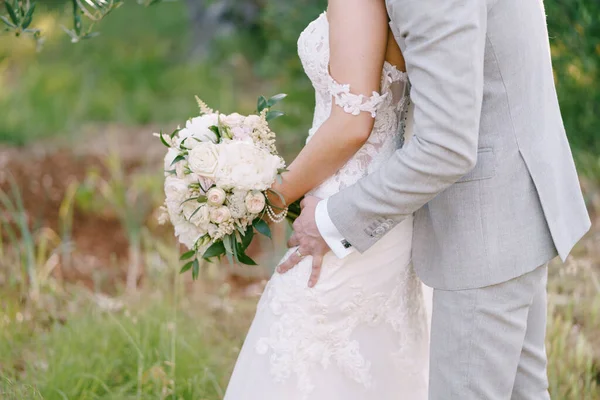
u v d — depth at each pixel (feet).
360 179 6.15
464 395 6.23
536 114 6.00
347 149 6.22
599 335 10.43
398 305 6.91
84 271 13.56
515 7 5.81
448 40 5.41
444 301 6.32
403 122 6.67
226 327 11.35
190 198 6.42
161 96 24.58
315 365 6.66
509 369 6.24
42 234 13.71
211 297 12.41
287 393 6.59
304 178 6.35
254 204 6.31
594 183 14.83
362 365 6.76
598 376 9.95
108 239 14.96
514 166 5.94
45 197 16.26
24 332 10.68
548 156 6.03
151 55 28.53
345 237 6.13
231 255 6.52
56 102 23.07
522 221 5.98
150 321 10.70
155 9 34.30
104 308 11.32
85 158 18.52
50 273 13.21
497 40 5.76
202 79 25.21
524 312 6.21
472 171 6.00
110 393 9.30
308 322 6.59
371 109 6.11
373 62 6.08
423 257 6.52
